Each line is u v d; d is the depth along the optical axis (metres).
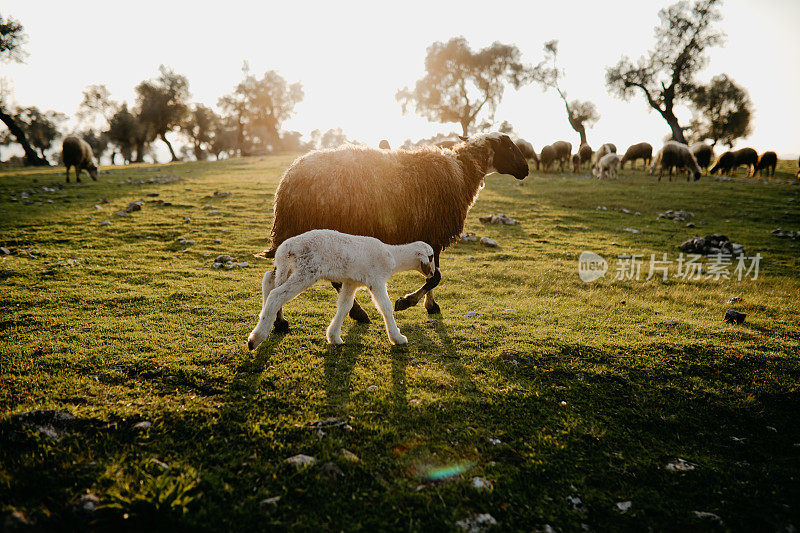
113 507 2.44
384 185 5.58
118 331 5.41
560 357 5.10
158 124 62.47
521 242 12.55
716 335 6.06
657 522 2.81
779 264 11.06
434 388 4.23
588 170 34.84
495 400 4.09
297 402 3.83
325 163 5.51
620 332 6.14
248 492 2.74
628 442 3.64
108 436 3.13
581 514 2.82
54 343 4.86
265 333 4.33
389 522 2.61
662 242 13.06
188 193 17.67
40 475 2.69
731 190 23.12
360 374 4.45
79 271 8.14
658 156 30.91
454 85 52.69
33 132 58.50
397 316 6.60
